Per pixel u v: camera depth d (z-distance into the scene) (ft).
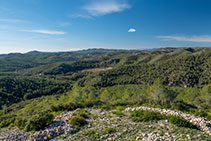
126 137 37.60
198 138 34.71
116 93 289.94
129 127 45.01
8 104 283.38
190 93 227.20
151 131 40.68
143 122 49.93
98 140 36.55
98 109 73.67
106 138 37.60
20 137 40.91
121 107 76.95
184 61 368.68
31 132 44.65
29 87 376.89
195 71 316.81
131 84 355.36
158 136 35.60
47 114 51.96
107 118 56.65
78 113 61.31
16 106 259.39
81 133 41.81
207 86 180.04
